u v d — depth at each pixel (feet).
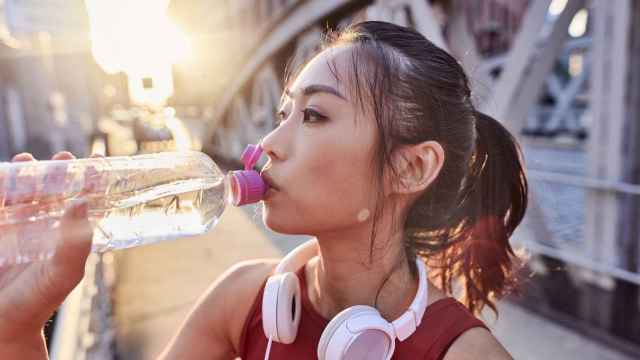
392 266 2.75
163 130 51.44
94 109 45.91
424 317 2.56
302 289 3.03
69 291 2.40
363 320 2.30
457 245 3.42
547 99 52.70
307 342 2.78
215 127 47.39
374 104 2.44
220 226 19.99
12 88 35.81
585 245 10.38
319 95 2.45
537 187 4.96
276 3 30.96
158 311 12.01
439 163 2.54
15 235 2.94
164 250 16.94
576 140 46.21
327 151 2.40
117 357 9.66
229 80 41.37
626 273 9.32
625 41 9.30
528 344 9.52
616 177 9.65
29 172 3.04
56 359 6.55
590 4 10.43
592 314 9.92
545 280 10.73
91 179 3.44
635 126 9.36
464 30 11.77
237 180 2.45
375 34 2.59
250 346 3.00
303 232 2.60
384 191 2.56
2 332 2.38
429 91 2.56
